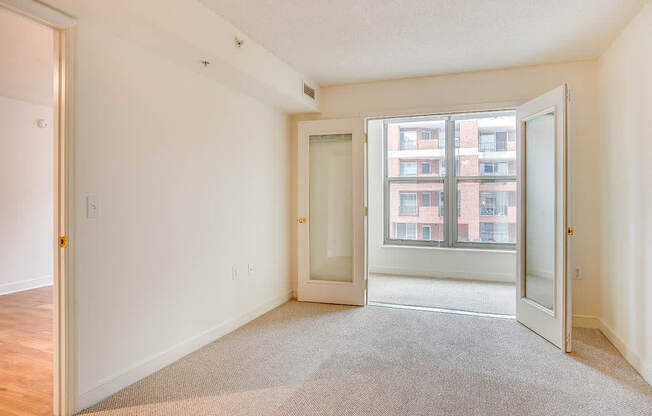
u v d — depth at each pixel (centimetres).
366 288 427
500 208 571
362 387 236
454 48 324
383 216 617
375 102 420
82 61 207
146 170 250
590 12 260
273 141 417
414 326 351
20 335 327
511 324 356
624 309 284
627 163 278
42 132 522
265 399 222
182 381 244
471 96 385
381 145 615
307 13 263
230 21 275
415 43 314
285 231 446
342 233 433
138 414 206
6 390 233
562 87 291
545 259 325
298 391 232
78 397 207
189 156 289
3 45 315
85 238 209
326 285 433
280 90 351
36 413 208
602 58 333
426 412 208
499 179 570
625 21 273
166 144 267
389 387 236
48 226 528
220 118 325
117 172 229
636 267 262
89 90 211
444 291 488
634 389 233
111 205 225
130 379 238
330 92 436
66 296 200
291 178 459
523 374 253
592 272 346
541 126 331
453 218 589
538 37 301
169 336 270
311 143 442
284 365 268
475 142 580
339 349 297
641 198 254
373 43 314
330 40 308
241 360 276
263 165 396
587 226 347
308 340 316
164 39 233
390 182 621
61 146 199
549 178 317
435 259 580
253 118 377
